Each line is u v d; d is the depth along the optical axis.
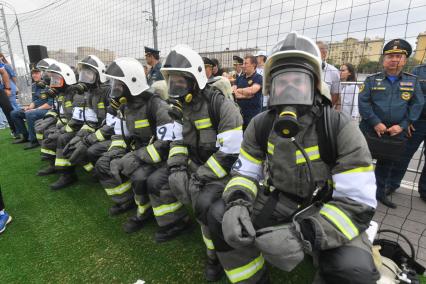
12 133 6.70
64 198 3.44
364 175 1.32
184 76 2.02
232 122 2.00
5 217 2.81
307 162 1.34
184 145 2.35
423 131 3.22
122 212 3.04
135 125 2.72
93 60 3.61
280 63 1.33
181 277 2.06
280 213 1.58
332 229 1.29
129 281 2.06
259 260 1.64
